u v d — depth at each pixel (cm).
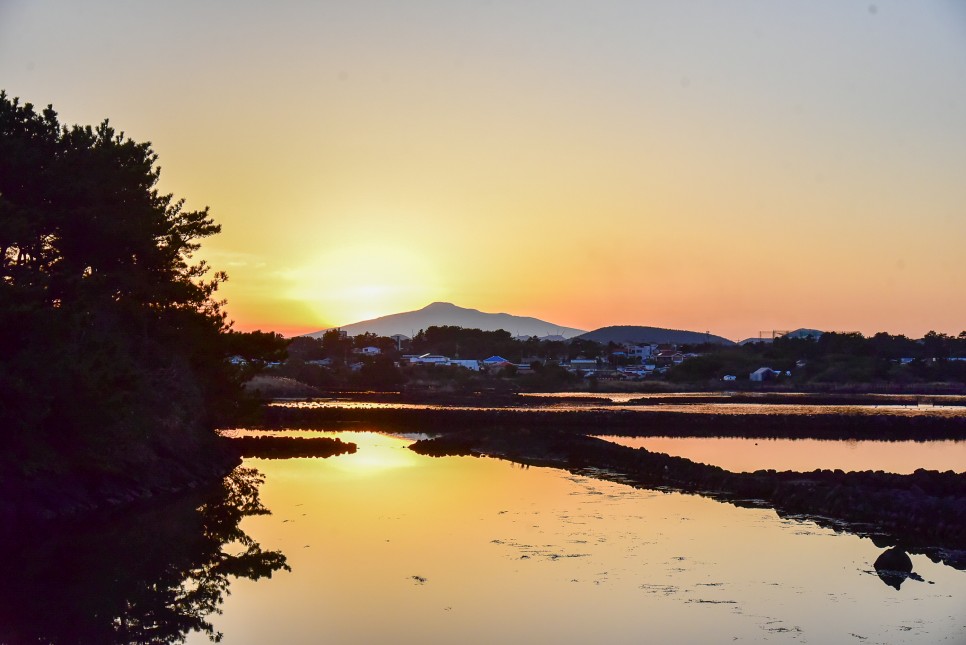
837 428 6819
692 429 6762
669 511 2812
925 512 2541
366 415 7394
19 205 2705
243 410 4447
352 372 14000
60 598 1870
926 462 4428
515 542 2320
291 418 7331
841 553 2217
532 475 3791
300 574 2014
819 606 1758
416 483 3519
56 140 2958
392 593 1850
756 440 5856
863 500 2762
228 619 1706
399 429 6638
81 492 2881
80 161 2889
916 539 2400
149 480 3259
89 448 2739
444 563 2094
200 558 2191
